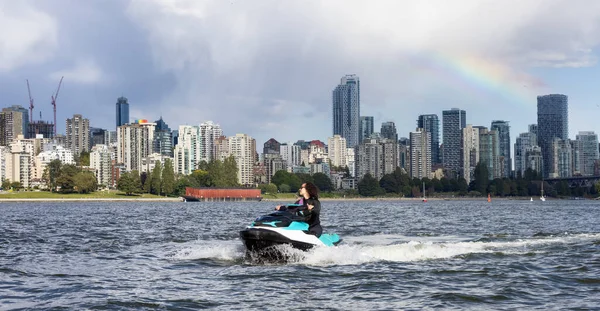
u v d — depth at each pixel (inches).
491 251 1012.5
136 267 852.0
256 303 606.9
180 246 1167.0
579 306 587.8
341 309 580.7
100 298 625.6
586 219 2564.0
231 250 1016.9
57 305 591.5
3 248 1139.3
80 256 995.9
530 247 1079.0
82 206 5871.1
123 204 7111.2
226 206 6210.6
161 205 6624.0
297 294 651.5
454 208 5216.5
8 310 570.9
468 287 687.7
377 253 951.0
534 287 687.7
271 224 868.0
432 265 855.1
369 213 3597.4
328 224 2062.0
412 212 3846.0
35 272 809.5
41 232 1628.9
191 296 639.1
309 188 912.9
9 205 6412.4
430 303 606.2
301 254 872.9
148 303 602.5
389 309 580.4
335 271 799.7
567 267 838.5
